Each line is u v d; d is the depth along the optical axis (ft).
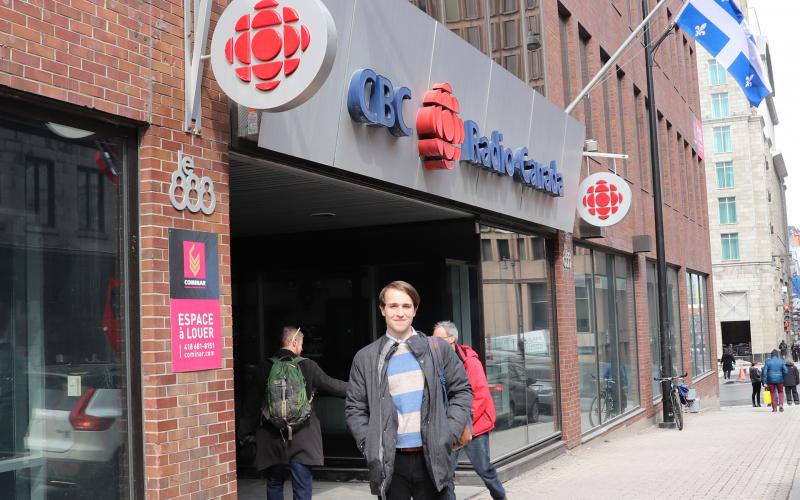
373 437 15.30
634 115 66.33
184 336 18.42
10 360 15.42
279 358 22.86
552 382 44.09
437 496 15.78
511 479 35.53
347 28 23.93
